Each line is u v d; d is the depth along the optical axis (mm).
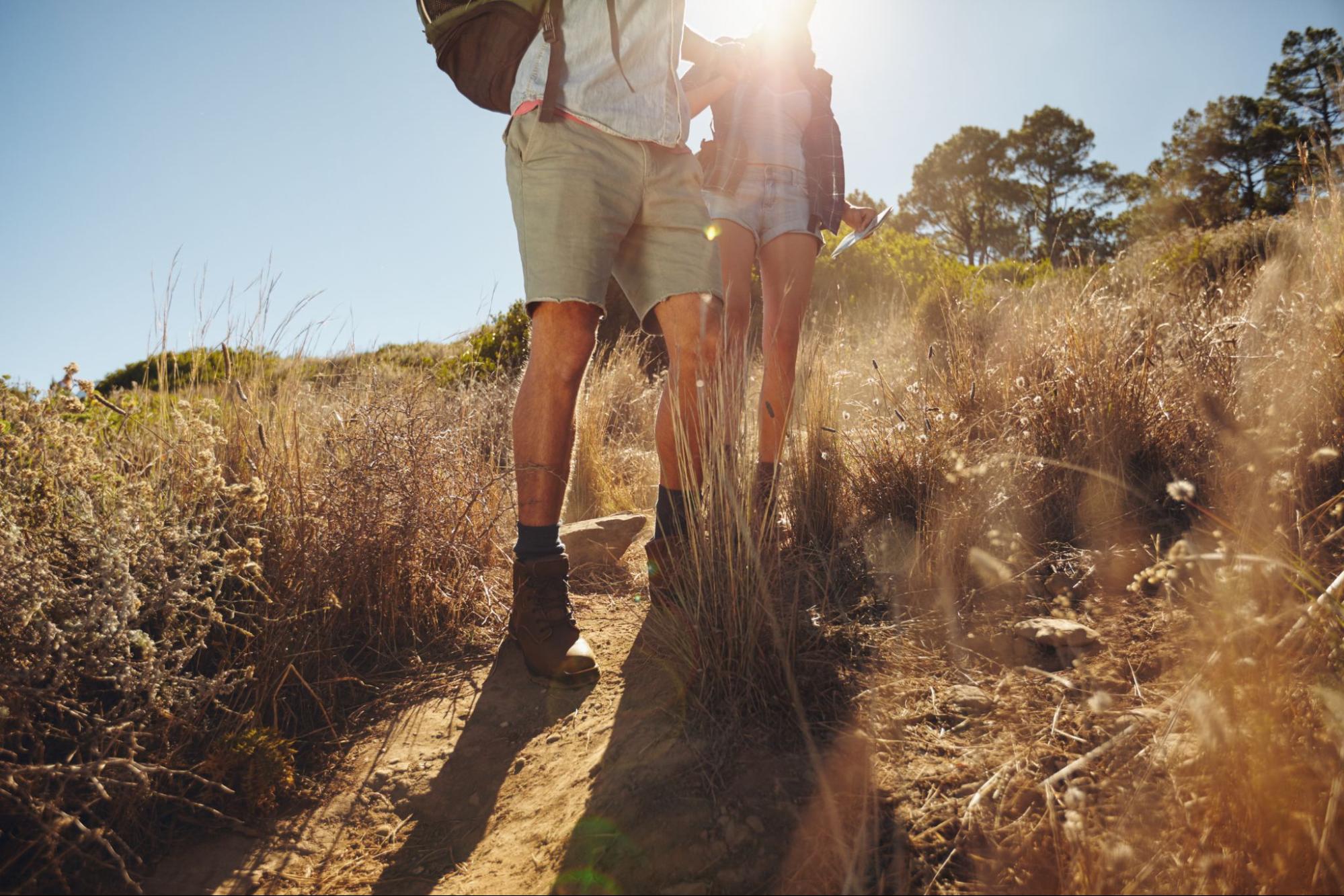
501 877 1231
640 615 2186
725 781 1294
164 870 1261
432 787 1515
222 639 1749
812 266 2572
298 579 1884
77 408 1848
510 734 1669
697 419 1995
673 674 1664
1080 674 1461
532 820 1359
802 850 1129
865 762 1293
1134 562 1866
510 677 1904
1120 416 2387
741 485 1744
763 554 1710
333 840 1374
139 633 1375
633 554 2814
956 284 6305
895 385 3102
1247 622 1159
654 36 1975
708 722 1468
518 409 1932
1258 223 6254
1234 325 2504
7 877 1179
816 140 2688
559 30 1879
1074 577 1858
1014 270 6684
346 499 2086
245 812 1415
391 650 2045
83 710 1318
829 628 1738
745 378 1911
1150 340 2572
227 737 1455
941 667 1585
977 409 2680
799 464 2400
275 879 1266
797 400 2627
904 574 2000
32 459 1679
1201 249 6070
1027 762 1244
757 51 2670
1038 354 2891
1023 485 2225
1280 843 926
